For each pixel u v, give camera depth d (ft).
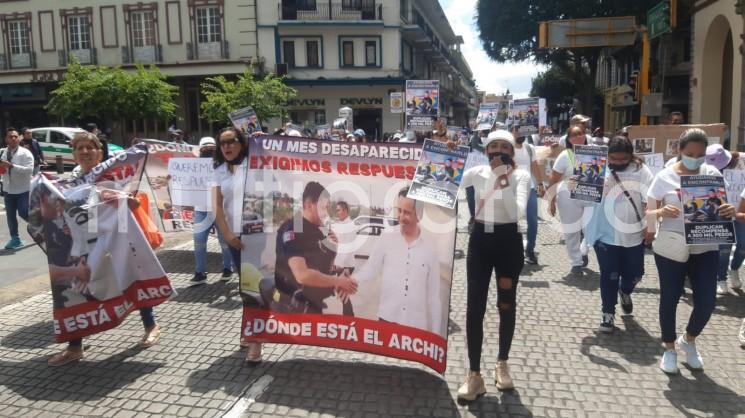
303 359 14.73
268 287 14.35
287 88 97.71
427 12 150.51
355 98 113.39
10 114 115.65
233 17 107.76
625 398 12.59
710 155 17.57
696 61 63.52
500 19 103.91
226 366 14.34
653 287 20.79
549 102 184.14
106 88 87.86
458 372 13.97
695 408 12.14
